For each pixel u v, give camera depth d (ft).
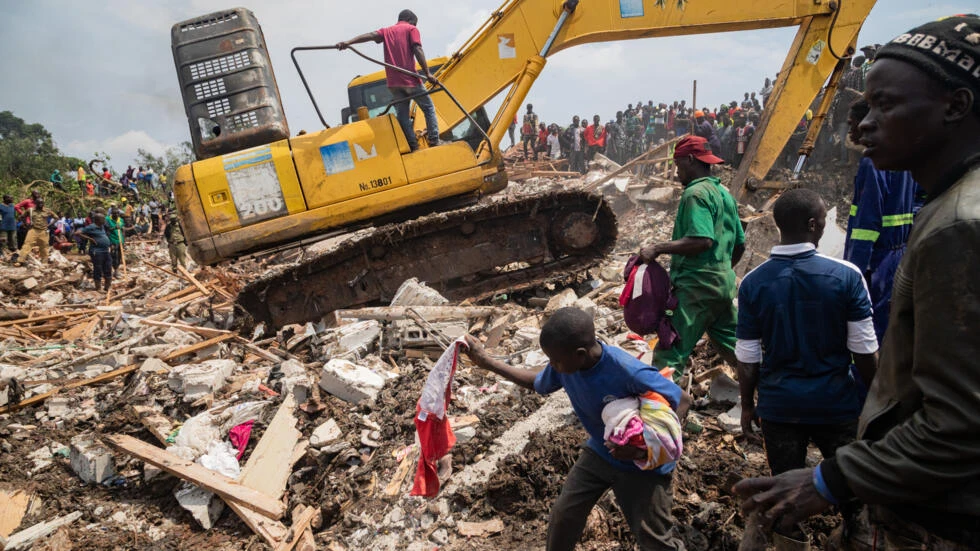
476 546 11.56
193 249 23.58
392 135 24.36
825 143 41.96
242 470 14.99
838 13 25.26
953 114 4.57
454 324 20.83
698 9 25.64
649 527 8.32
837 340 8.57
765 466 12.63
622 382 7.84
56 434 18.04
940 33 4.58
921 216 4.76
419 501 12.81
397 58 23.40
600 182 38.32
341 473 14.55
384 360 20.51
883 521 5.26
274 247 24.77
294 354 22.54
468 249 25.70
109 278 43.45
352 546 12.26
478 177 25.04
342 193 24.04
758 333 9.12
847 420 8.64
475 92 26.84
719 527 11.00
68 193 82.28
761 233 24.64
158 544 13.51
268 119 24.52
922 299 4.38
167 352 22.71
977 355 4.07
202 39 24.72
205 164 23.63
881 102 4.85
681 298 12.55
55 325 32.24
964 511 4.51
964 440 4.14
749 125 44.68
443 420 9.84
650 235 38.60
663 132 61.21
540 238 26.21
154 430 17.04
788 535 8.34
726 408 15.15
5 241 55.93
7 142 120.37
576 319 7.80
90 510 14.74
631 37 26.27
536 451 13.34
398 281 25.43
